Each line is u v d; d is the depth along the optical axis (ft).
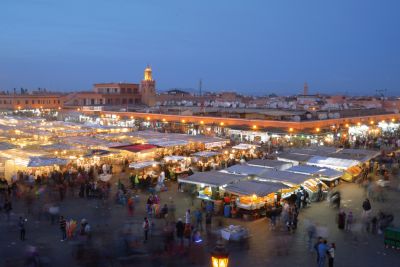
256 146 141.38
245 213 75.15
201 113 200.95
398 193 92.84
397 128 199.52
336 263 55.26
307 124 164.66
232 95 352.69
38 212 76.74
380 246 61.67
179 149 136.26
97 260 54.75
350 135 170.40
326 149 116.98
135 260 55.11
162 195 90.22
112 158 122.52
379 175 111.14
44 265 53.26
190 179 83.92
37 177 97.45
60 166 107.24
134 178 96.68
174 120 206.18
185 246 59.93
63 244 61.21
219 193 82.58
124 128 170.50
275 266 53.93
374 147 154.40
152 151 121.19
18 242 61.87
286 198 82.38
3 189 87.61
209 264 54.13
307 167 97.45
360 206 82.33
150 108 242.37
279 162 100.53
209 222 69.31
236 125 177.58
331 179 93.97
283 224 69.56
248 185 77.05
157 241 61.57
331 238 64.80
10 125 167.73
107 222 71.77
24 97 324.80
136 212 78.18
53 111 287.28
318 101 297.94
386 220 68.54
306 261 55.72
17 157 103.14
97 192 87.97
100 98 310.45
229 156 124.06
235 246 60.95
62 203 83.61
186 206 81.92
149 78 344.28
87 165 110.93
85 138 134.41
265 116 176.24
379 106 280.31
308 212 78.43
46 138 133.39
